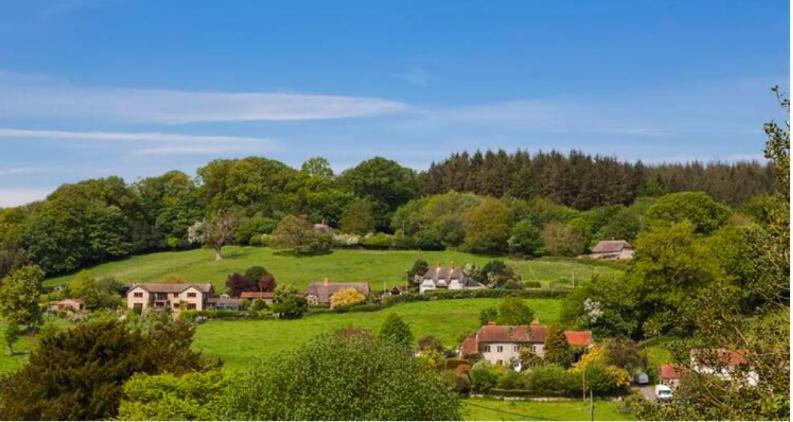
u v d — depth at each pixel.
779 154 21.66
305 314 102.75
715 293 23.55
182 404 42.00
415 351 77.06
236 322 99.19
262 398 35.66
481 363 71.12
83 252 148.25
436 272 119.75
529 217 152.00
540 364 71.25
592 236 146.88
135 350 49.44
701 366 23.19
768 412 20.08
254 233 158.00
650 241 84.38
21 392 46.19
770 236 21.89
